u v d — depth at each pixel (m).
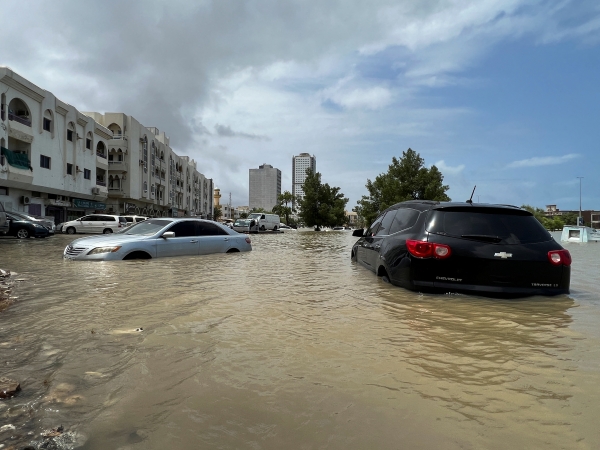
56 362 2.58
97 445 1.68
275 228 40.66
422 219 5.05
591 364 2.60
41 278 6.07
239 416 1.93
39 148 29.92
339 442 1.72
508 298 4.50
